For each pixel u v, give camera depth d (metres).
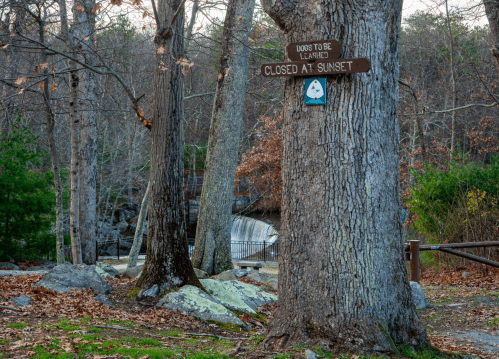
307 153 4.22
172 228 7.76
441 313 6.86
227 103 11.74
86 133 13.92
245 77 11.90
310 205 4.19
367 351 3.85
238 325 6.45
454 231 11.45
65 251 16.44
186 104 24.98
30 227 13.18
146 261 7.75
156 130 7.82
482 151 21.31
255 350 4.18
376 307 4.03
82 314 5.81
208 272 11.38
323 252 4.12
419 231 13.05
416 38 27.06
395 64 4.37
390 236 4.22
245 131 27.28
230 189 11.84
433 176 12.91
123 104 20.41
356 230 4.07
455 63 23.41
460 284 9.57
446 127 25.22
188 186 39.06
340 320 4.02
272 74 4.27
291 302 4.27
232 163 11.84
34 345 4.05
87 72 13.62
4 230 12.95
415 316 4.28
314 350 3.90
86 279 7.46
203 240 11.59
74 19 11.66
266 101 20.30
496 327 5.73
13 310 5.49
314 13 4.18
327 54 4.11
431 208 12.17
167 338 5.18
